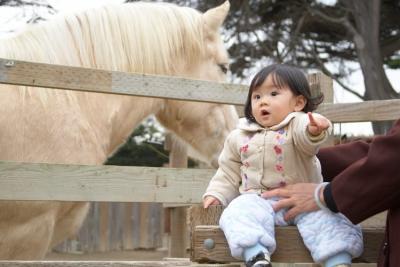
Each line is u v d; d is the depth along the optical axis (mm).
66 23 3350
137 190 2691
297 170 2029
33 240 2965
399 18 13734
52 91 3062
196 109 3912
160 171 2740
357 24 12875
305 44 13625
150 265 2131
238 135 2131
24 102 2949
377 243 2021
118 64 3436
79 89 2590
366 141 2346
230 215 1904
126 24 3521
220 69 3957
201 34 3850
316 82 3451
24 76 2480
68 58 3262
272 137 2037
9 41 3145
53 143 2980
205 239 1938
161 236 12797
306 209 1922
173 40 3689
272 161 2027
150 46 3566
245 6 12758
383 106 3166
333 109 3348
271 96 2061
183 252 4828
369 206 1789
